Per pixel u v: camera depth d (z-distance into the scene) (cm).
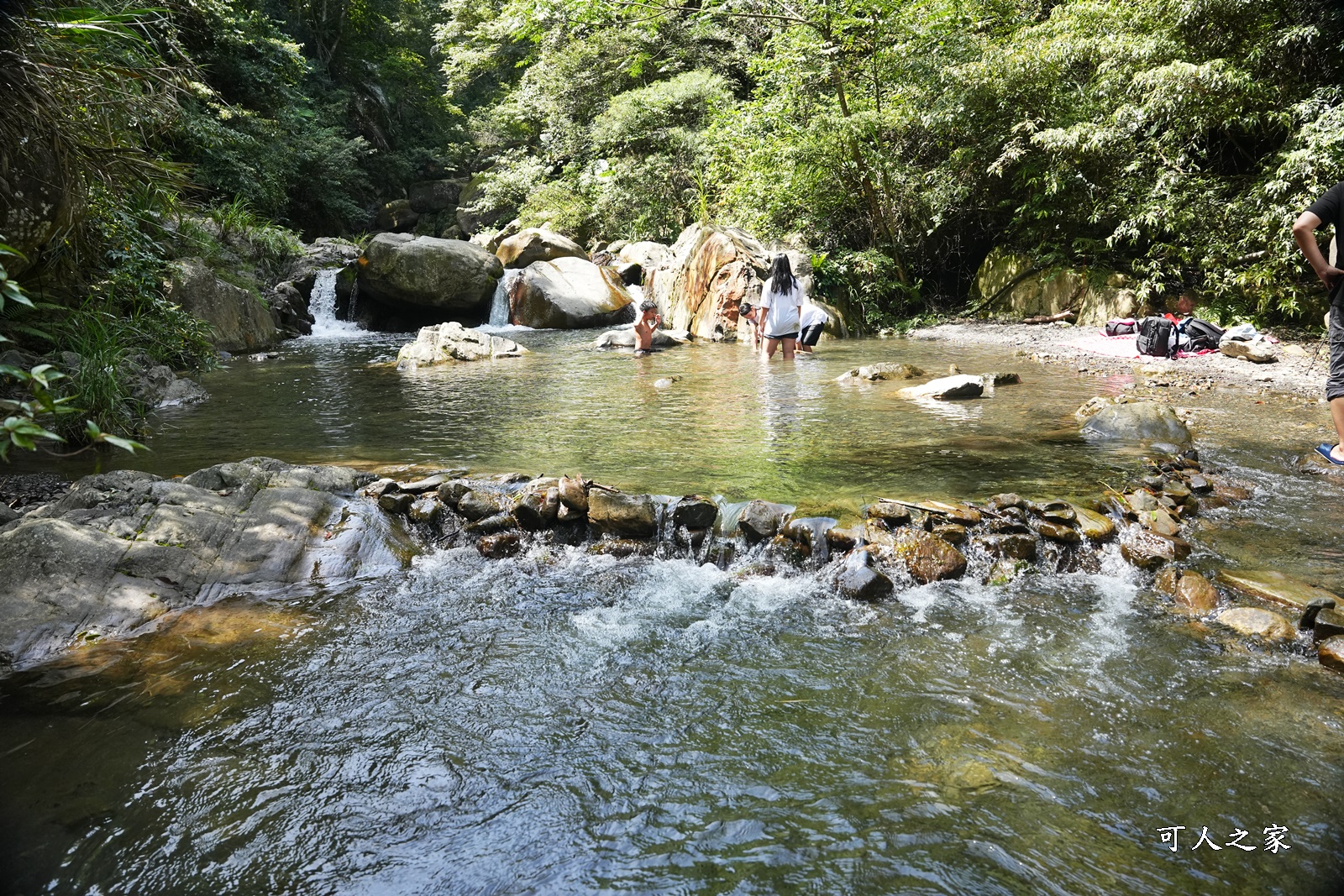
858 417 608
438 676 279
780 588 352
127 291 815
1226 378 761
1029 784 217
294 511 383
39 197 507
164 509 362
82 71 465
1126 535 370
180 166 619
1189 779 217
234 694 265
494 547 386
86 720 248
